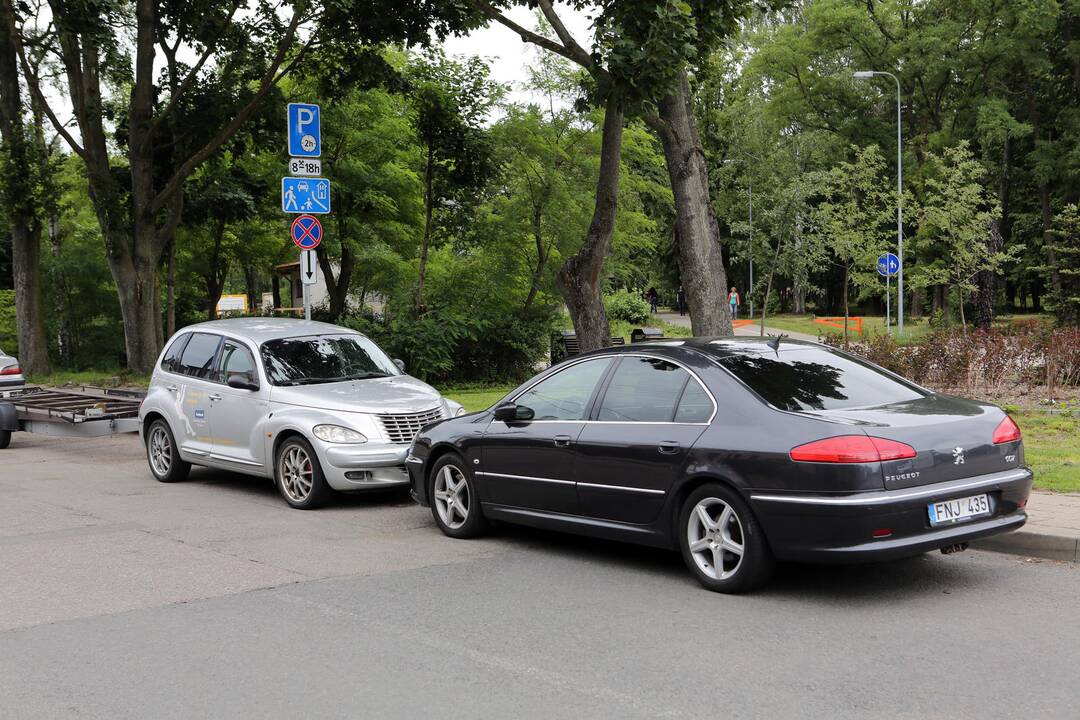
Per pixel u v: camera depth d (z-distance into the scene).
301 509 9.32
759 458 5.66
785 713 4.04
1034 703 4.09
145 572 6.77
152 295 21.77
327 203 12.89
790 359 6.46
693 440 6.03
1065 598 5.67
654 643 5.02
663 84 11.49
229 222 24.56
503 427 7.45
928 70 41.97
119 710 4.22
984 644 4.88
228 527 8.43
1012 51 40.59
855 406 5.99
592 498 6.69
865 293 38.88
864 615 5.43
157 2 20.17
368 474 9.12
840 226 29.53
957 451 5.66
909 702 4.13
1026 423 12.14
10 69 24.34
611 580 6.38
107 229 21.53
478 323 20.97
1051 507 7.47
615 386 6.77
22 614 5.76
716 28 12.82
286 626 5.46
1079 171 41.03
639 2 11.31
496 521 8.02
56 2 17.67
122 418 13.41
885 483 5.37
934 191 42.00
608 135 12.89
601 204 13.05
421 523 8.58
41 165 25.44
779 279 61.00
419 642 5.12
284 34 20.19
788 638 5.05
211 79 21.36
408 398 9.65
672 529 6.22
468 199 21.92
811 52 47.41
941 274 29.75
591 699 4.25
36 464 12.95
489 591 6.16
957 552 6.43
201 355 10.91
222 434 10.30
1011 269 50.38
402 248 28.39
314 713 4.15
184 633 5.34
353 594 6.14
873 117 47.50
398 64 25.48
